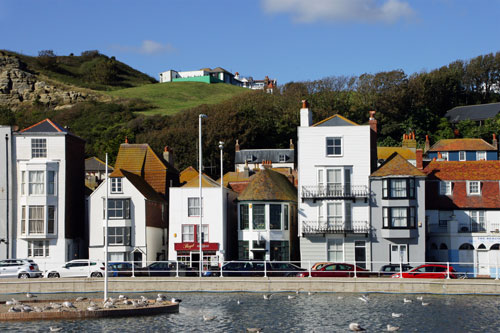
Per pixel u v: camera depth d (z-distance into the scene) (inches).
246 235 2982.3
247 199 2987.2
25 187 3065.9
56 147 3125.0
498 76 6363.2
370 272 2333.9
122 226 3075.8
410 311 1935.3
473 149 4552.2
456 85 6166.3
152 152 3545.8
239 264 2701.8
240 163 4884.4
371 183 2827.3
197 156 5059.1
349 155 2854.3
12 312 1782.7
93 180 4335.6
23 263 2630.4
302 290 2336.4
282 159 4842.5
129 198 3090.6
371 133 2974.9
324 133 2876.5
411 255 2770.7
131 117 6712.6
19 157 3100.4
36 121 6919.3
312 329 1689.2
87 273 2605.8
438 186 2994.6
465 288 2262.6
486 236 2839.6
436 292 2276.1
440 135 5315.0
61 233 3075.8
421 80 5826.8
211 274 2628.0
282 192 3036.4
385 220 2792.8
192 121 5551.2
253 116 5369.1
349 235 2807.6
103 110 6889.8
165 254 3371.1
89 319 1788.9
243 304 2076.8
